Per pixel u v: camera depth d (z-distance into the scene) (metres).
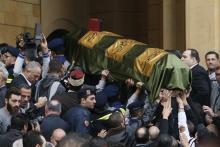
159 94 26.69
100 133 23.78
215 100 28.56
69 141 13.70
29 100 25.31
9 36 38.97
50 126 22.86
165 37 35.22
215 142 12.75
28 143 19.59
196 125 26.45
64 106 24.89
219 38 32.62
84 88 24.86
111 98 27.41
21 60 27.81
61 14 41.69
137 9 42.84
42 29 40.69
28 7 40.03
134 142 23.45
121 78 28.19
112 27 42.50
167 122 24.78
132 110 25.69
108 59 28.84
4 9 38.78
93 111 25.66
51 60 26.47
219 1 32.62
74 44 30.00
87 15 42.97
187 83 27.25
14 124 21.72
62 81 26.86
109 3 42.59
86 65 29.25
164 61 27.42
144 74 27.62
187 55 28.53
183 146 24.22
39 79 27.25
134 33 42.81
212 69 29.23
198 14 32.84
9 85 27.19
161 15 38.62
